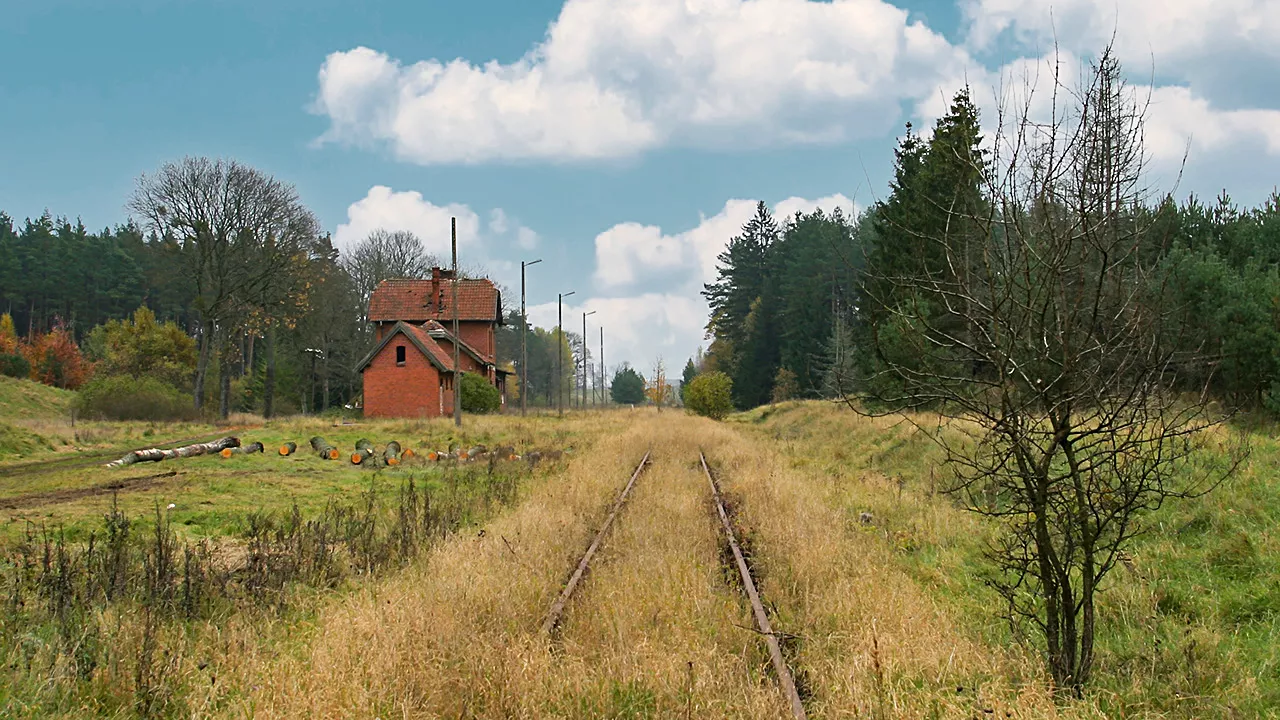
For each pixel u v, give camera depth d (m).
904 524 11.63
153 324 63.78
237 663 6.06
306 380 68.31
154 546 8.84
